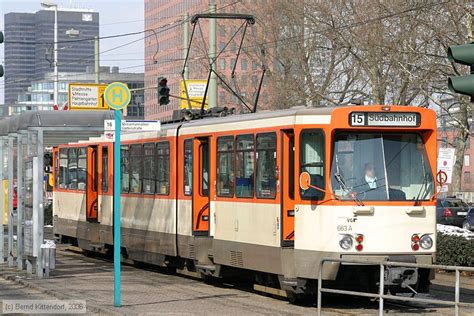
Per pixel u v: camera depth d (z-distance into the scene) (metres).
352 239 15.62
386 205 15.78
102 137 25.86
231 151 18.45
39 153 20.88
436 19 26.72
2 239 25.00
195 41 49.47
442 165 25.83
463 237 22.56
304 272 15.99
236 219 18.16
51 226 42.09
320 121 15.90
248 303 16.88
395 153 16.06
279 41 40.62
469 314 15.21
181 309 15.84
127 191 23.98
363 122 15.82
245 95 46.28
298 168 16.11
